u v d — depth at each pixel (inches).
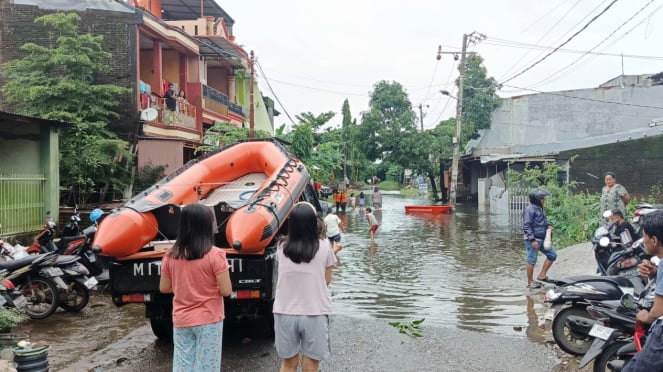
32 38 713.0
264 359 231.5
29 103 636.1
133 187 655.8
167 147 711.7
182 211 161.0
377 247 597.9
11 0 712.4
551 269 430.3
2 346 201.3
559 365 221.1
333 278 422.0
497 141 1391.5
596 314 205.5
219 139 864.9
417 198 1802.4
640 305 178.7
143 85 751.1
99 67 664.4
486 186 1299.2
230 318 246.8
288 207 265.4
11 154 470.9
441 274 434.6
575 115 1331.2
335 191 1131.9
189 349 159.8
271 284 238.7
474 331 271.3
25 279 291.4
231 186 334.0
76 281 304.8
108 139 622.8
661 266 135.7
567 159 928.9
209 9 1069.8
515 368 217.6
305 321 164.6
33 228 458.9
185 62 893.2
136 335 266.7
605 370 197.8
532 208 372.5
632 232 317.7
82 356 234.4
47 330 275.3
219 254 159.9
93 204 584.7
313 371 169.2
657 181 898.1
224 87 1141.1
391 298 350.3
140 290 237.6
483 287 380.8
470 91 1396.4
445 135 1493.6
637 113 1283.2
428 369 216.4
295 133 1063.0
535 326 280.2
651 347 134.6
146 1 908.6
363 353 235.6
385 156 1515.7
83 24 711.7
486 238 668.1
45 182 473.7
